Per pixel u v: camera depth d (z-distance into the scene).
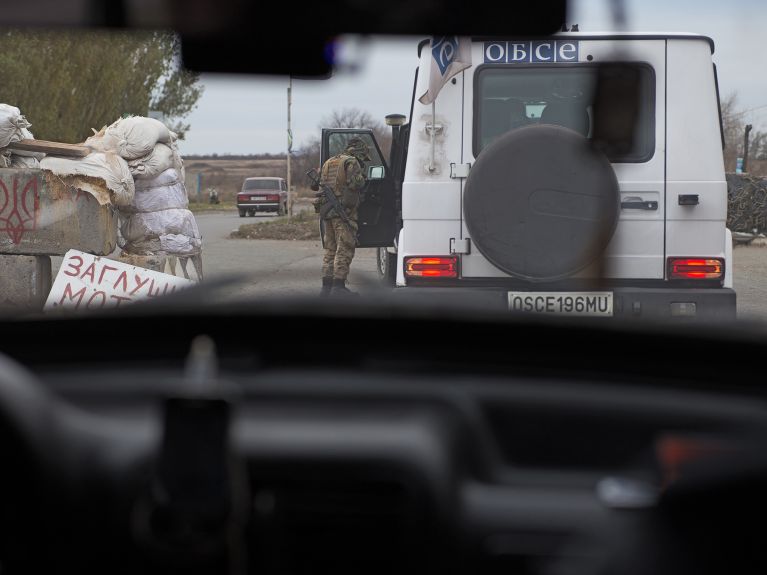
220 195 64.12
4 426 1.15
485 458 1.39
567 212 6.20
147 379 1.59
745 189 25.16
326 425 1.41
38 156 8.09
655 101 6.63
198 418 1.17
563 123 6.81
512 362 1.61
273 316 1.69
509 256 6.25
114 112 23.55
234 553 1.20
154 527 1.20
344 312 1.69
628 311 6.52
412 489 1.34
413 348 1.66
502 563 1.30
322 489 1.35
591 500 1.30
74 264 7.36
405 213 6.84
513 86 6.77
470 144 6.80
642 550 1.24
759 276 15.60
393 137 9.75
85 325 1.73
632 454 1.40
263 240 25.31
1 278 7.89
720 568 1.21
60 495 1.21
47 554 1.21
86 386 1.57
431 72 6.74
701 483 1.21
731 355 1.55
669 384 1.54
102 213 7.82
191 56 1.77
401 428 1.39
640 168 6.66
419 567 1.34
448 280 6.84
